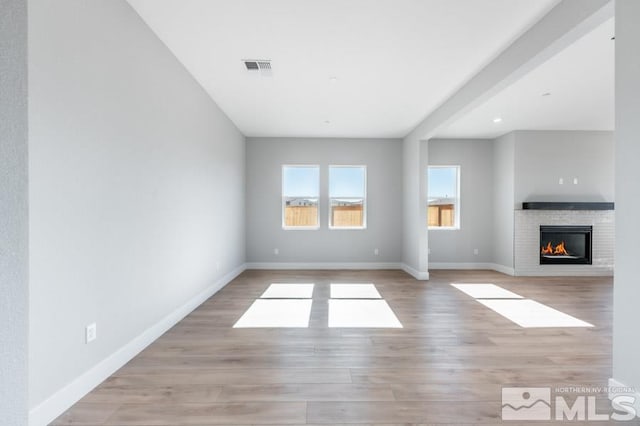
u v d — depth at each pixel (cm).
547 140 673
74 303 211
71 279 208
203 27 304
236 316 391
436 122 534
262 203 731
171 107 350
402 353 288
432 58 361
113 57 251
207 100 464
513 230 670
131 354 275
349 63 374
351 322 371
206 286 465
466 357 280
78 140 214
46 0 188
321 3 271
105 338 242
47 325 190
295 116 575
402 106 521
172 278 355
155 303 318
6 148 68
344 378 243
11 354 69
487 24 297
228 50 346
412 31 310
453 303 451
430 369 258
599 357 281
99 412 200
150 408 204
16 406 70
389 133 696
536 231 667
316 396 219
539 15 283
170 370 255
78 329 214
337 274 666
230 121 595
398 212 738
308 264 732
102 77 238
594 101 498
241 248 689
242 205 698
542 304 447
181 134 376
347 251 737
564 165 675
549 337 326
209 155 475
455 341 316
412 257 661
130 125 274
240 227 679
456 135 718
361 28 305
